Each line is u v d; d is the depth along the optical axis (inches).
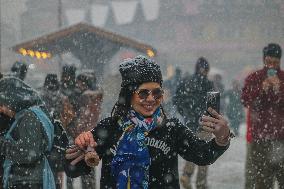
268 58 385.7
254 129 390.3
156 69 186.1
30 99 269.9
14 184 262.7
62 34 1189.1
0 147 264.7
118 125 189.3
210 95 181.9
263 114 386.9
